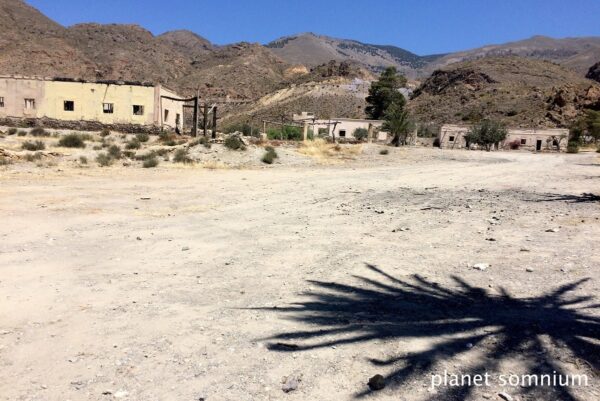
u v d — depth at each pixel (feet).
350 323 13.56
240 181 56.80
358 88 547.90
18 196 37.47
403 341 12.34
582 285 16.62
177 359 11.37
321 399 9.75
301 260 20.83
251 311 14.56
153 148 89.10
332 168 84.79
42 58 636.07
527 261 20.04
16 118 127.34
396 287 16.85
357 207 37.47
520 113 384.06
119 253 21.75
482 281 17.39
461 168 89.81
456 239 24.91
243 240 25.02
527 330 12.89
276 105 492.54
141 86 128.88
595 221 29.78
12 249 21.77
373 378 10.21
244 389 10.08
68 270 18.79
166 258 21.03
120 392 9.86
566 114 354.13
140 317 13.99
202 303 15.28
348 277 18.13
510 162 113.91
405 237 25.58
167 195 42.37
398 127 180.34
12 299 15.31
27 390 9.94
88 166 63.62
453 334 12.75
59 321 13.62
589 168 93.15
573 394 9.86
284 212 34.81
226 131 177.58
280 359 11.41
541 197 44.19
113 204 36.17
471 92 482.69
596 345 11.93
